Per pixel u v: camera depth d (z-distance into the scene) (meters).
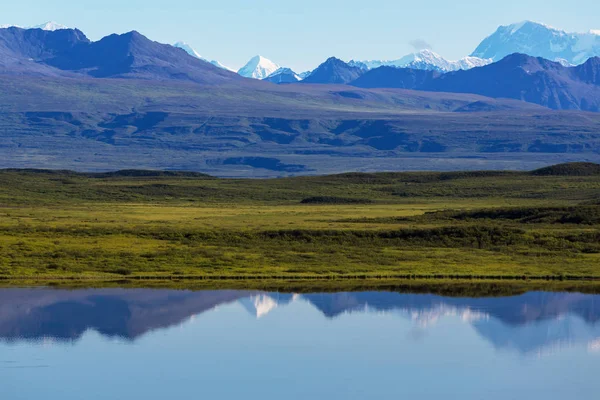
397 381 69.25
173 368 71.94
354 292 104.44
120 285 107.06
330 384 68.25
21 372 70.50
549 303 98.38
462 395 65.94
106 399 64.19
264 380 69.12
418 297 101.50
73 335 82.06
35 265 116.56
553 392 66.75
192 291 103.62
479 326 87.44
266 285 108.44
